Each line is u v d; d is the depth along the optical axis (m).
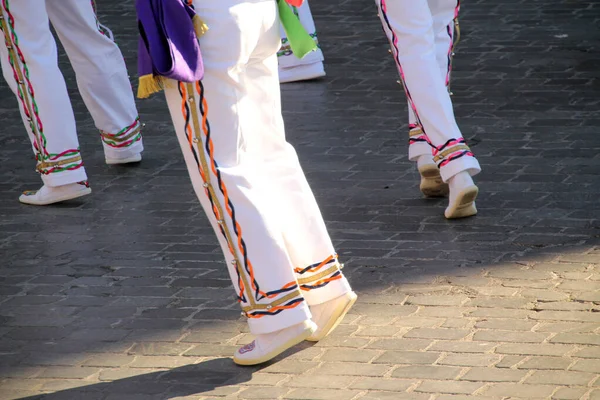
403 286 10.01
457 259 10.55
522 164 13.07
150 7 7.91
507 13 20.61
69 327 9.60
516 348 8.68
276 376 8.50
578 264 10.25
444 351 8.70
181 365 8.80
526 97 15.73
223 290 10.23
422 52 11.25
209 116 8.23
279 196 8.75
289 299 8.47
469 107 15.41
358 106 15.95
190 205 12.63
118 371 8.74
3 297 10.32
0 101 17.34
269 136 8.66
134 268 10.86
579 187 12.24
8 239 11.84
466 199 11.34
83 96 13.66
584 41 18.56
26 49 12.34
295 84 17.27
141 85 8.11
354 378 8.38
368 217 11.81
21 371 8.82
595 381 8.09
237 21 8.08
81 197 13.07
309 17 17.17
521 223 11.34
